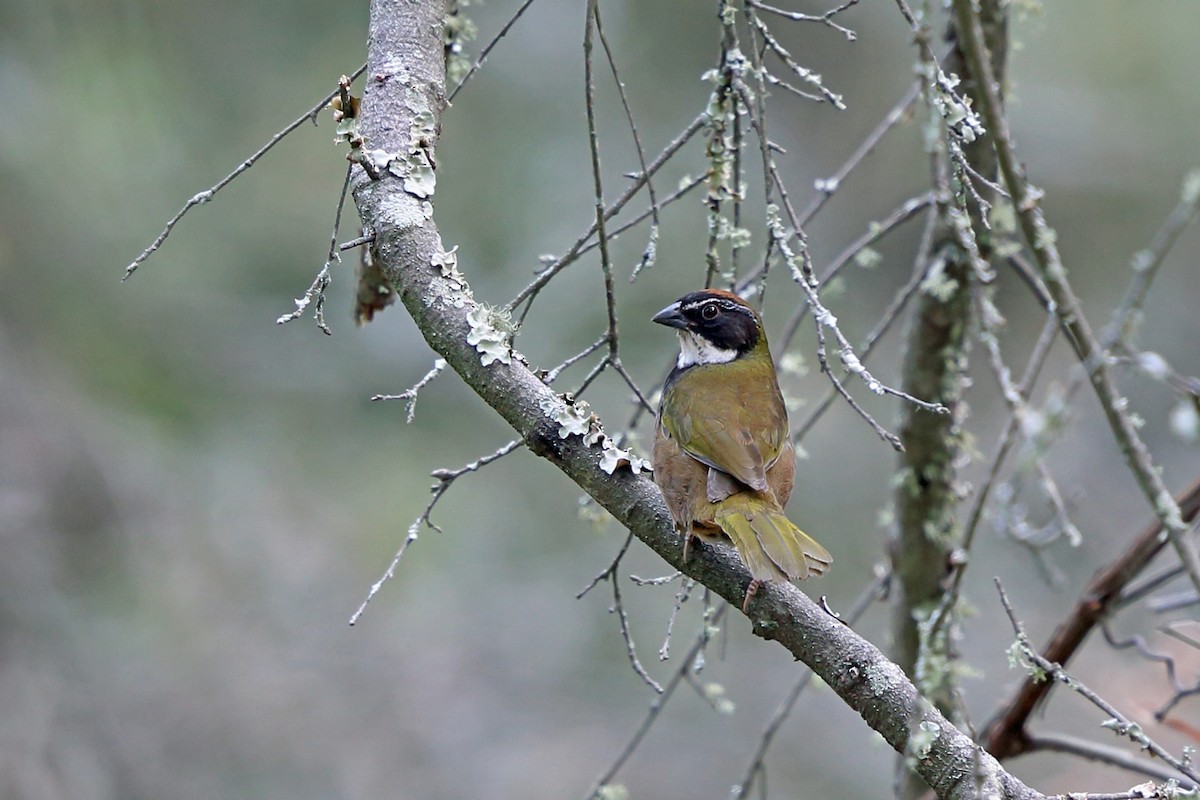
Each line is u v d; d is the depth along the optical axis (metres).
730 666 15.42
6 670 13.10
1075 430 14.89
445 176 15.68
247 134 15.34
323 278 5.88
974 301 7.80
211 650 14.25
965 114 5.83
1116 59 17.02
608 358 6.47
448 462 16.12
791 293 15.32
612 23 16.42
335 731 14.24
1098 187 16.89
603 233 6.08
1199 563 4.25
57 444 14.23
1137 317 4.30
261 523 15.13
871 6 16.88
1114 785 12.64
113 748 13.26
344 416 15.94
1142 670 10.70
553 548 15.89
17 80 14.02
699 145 15.45
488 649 15.09
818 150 17.08
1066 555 14.74
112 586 14.13
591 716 14.93
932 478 8.96
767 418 7.36
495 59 16.11
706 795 14.39
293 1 15.49
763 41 6.76
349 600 15.11
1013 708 8.34
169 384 15.23
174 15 14.94
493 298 15.17
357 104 6.00
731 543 6.20
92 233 14.77
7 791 12.54
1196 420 5.02
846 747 14.96
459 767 14.39
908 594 9.14
